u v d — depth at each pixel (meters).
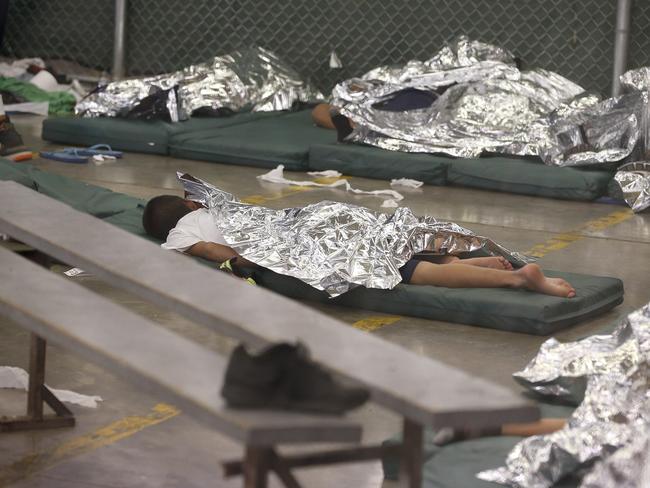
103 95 11.11
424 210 8.66
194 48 14.38
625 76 9.55
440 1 13.18
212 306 3.26
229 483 3.95
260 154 10.21
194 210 6.41
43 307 3.32
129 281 3.54
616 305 6.17
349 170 9.95
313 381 2.57
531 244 7.68
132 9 14.49
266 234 6.02
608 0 12.45
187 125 10.95
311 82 13.57
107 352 2.91
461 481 3.63
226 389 2.57
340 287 5.80
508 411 2.58
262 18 13.99
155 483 3.93
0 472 3.97
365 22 13.55
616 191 9.09
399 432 4.20
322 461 2.69
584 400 3.86
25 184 7.72
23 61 14.19
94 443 4.24
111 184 9.23
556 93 10.58
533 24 12.84
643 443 3.22
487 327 5.71
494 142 9.78
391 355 2.90
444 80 10.73
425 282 5.92
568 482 3.54
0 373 4.79
